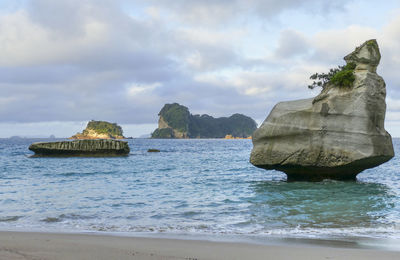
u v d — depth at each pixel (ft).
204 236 29.40
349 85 64.44
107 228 32.71
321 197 51.78
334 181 68.39
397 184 66.33
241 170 96.17
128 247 25.14
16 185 64.44
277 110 70.49
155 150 233.35
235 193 55.26
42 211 40.93
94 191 56.80
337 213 40.42
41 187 61.67
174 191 57.16
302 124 66.08
